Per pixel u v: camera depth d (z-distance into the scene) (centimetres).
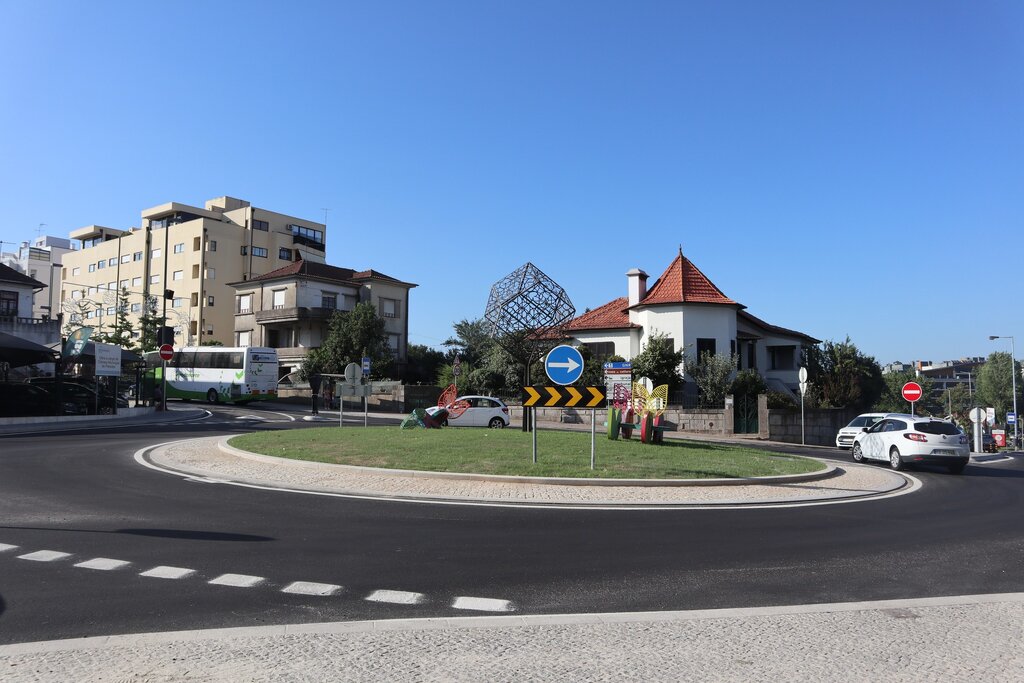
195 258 7181
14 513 950
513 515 991
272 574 665
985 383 9231
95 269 8169
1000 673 441
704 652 471
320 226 8300
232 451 1661
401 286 6569
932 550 823
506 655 461
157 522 901
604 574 686
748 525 961
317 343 6056
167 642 479
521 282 2147
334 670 431
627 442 1936
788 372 4944
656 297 4028
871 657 466
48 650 461
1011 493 1464
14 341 2708
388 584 639
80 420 2783
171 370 4706
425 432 2053
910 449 1925
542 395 1443
